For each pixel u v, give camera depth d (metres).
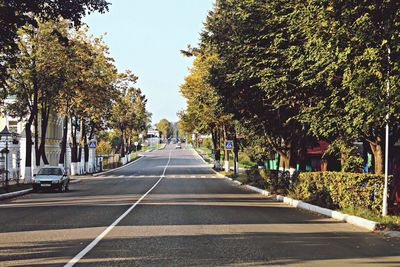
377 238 12.96
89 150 71.88
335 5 13.82
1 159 53.03
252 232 13.94
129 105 98.31
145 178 55.72
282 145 37.34
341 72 17.88
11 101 54.34
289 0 21.06
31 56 36.91
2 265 9.25
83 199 27.06
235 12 25.17
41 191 34.12
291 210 21.00
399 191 18.89
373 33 13.63
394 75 13.88
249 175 42.34
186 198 27.56
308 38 17.02
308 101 22.53
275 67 22.45
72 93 45.09
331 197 20.31
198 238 12.72
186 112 65.06
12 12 19.53
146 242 12.02
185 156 130.12
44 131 42.91
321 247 11.47
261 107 28.22
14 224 15.75
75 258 9.95
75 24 21.44
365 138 19.31
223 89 27.81
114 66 56.91
